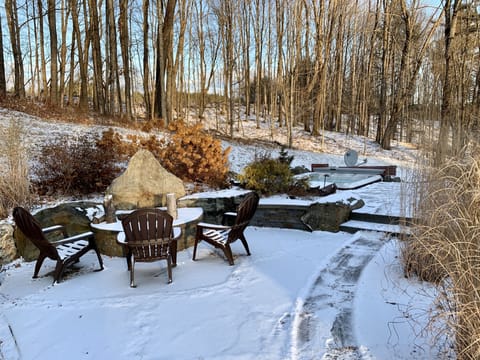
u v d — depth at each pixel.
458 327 1.71
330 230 5.14
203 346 2.34
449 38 8.97
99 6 18.78
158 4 15.18
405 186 3.48
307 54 20.78
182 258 4.30
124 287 3.44
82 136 9.70
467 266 1.76
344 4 21.06
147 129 11.17
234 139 16.52
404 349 2.11
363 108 23.56
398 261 3.46
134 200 5.40
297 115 21.36
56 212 4.70
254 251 4.40
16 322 2.78
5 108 11.16
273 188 6.55
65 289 3.43
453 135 3.48
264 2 22.25
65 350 2.37
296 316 2.62
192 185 7.12
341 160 15.88
